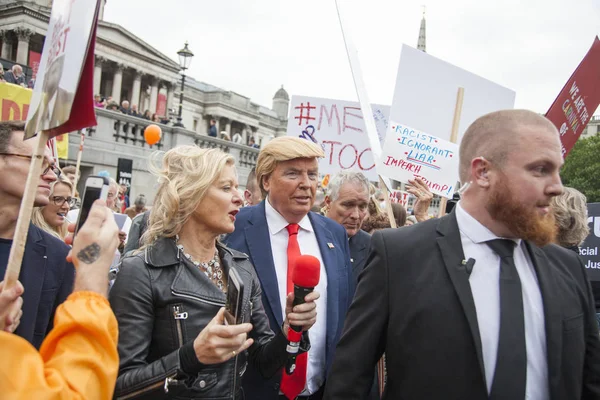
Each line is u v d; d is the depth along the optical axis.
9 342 0.95
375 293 1.73
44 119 1.21
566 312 1.60
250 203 4.39
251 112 49.09
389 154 2.74
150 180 16.83
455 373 1.52
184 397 1.60
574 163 45.97
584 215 2.71
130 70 34.53
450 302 1.58
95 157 15.07
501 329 1.51
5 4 25.62
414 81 3.04
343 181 3.26
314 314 1.82
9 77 11.70
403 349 1.62
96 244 1.15
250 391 2.30
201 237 1.87
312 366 2.49
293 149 2.53
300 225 2.72
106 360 1.03
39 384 0.92
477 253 1.64
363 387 1.70
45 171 2.00
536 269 1.65
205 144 19.50
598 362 1.70
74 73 1.09
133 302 1.63
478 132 1.66
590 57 2.97
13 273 1.17
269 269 2.51
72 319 1.02
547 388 1.52
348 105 4.88
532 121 1.57
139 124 16.56
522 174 1.52
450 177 2.86
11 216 1.92
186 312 1.67
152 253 1.74
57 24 1.30
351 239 3.30
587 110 2.99
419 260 1.69
